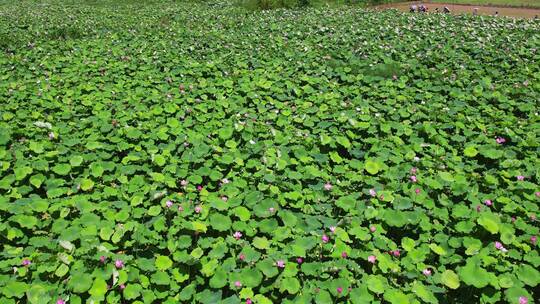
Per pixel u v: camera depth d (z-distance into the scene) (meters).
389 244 4.90
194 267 4.58
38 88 9.61
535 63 11.55
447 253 4.85
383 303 4.28
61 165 6.18
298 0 26.28
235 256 4.71
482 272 4.29
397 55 12.66
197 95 9.50
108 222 5.10
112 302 4.09
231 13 23.75
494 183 6.08
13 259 4.48
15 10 26.80
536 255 4.68
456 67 11.30
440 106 8.69
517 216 5.45
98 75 10.84
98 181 6.16
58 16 22.56
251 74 10.79
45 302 3.95
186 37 15.69
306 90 9.59
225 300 4.17
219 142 7.29
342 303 4.19
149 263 4.57
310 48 13.33
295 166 6.66
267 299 4.13
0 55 12.70
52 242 4.82
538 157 7.02
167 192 5.85
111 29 17.80
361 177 6.17
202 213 5.28
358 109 8.42
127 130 7.29
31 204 5.30
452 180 6.01
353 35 15.38
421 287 4.27
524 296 4.14
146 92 9.58
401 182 6.20
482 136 7.45
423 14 20.81
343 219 5.15
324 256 4.76
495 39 14.36
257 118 8.30
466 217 5.28
